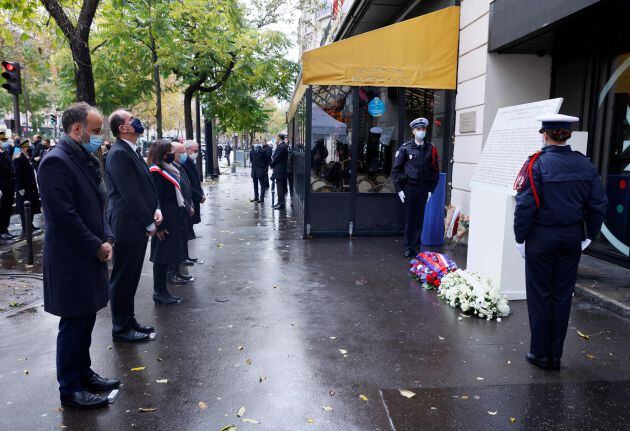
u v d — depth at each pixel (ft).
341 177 28.40
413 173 22.80
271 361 12.51
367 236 28.86
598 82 21.67
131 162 13.28
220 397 10.75
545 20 19.29
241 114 63.10
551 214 11.44
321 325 14.97
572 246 11.49
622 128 20.45
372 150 28.32
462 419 9.84
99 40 45.78
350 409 10.24
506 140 17.44
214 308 16.56
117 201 13.38
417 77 27.20
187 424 9.73
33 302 17.53
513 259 17.02
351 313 16.02
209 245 26.86
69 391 10.36
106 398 10.48
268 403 10.50
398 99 28.09
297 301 17.25
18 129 37.55
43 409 10.34
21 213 31.89
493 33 23.41
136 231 13.35
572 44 22.49
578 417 9.89
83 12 24.41
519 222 11.71
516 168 16.31
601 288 17.34
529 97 24.59
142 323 15.20
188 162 22.71
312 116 27.66
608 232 21.36
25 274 21.35
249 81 57.31
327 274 20.77
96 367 12.23
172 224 16.79
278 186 42.16
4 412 10.23
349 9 38.65
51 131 153.17
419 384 11.29
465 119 26.25
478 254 18.35
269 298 17.60
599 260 21.44
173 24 43.04
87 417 10.02
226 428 9.55
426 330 14.57
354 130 28.02
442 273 18.58
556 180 11.34
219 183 69.36
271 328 14.74
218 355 12.87
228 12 44.47
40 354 13.11
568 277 11.73
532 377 11.62
